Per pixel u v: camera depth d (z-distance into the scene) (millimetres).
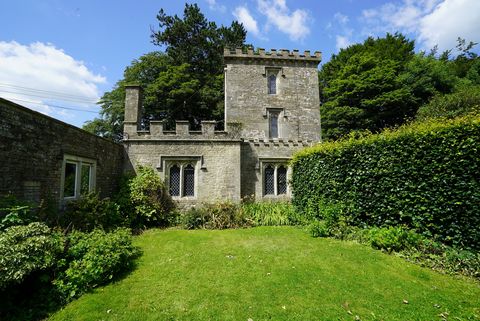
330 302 3938
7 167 5398
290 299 4051
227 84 17125
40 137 6426
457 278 4586
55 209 6859
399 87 23328
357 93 23797
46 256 4113
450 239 5473
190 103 24875
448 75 25203
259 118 17031
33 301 3943
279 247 6742
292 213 10766
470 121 5270
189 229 9469
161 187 10844
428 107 20312
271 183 13039
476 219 5062
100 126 27734
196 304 3969
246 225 9828
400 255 5668
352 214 8047
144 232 8898
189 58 27234
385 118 23500
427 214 5926
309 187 10406
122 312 3770
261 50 17328
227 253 6320
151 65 26047
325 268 5227
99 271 4562
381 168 7156
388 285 4430
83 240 5137
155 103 24578
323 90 28016
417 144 6254
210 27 27750
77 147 8039
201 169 11656
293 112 17344
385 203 7051
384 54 27422
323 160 9445
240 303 3965
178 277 4918
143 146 11500
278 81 17609
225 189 11625
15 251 3740
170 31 26266
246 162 12688
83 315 3693
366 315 3576
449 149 5539
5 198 5125
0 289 3543
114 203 8953
